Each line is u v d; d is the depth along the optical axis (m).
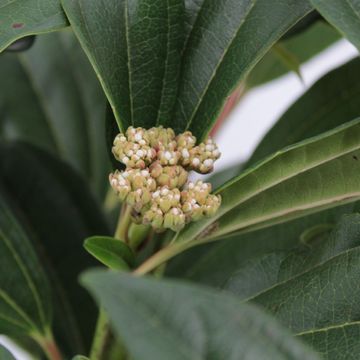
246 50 0.50
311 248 0.51
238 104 0.72
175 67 0.51
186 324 0.35
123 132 0.49
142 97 0.50
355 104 0.59
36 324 0.60
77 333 0.64
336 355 0.48
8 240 0.59
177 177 0.49
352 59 0.59
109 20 0.49
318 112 0.60
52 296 0.64
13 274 0.59
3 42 0.47
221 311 0.35
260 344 0.35
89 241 0.50
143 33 0.50
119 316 0.35
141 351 0.34
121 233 0.52
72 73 0.78
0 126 0.77
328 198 0.50
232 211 0.50
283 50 0.62
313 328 0.49
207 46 0.51
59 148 0.77
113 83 0.49
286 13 0.50
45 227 0.66
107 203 0.72
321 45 0.71
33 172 0.67
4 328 0.59
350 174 0.49
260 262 0.52
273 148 0.60
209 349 0.35
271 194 0.50
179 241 0.51
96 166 0.77
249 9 0.51
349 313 0.49
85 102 0.78
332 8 0.44
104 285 0.35
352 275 0.49
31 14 0.48
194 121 0.51
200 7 0.51
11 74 0.78
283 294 0.51
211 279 0.62
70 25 0.48
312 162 0.49
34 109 0.77
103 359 0.55
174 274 0.62
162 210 0.48
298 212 0.51
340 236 0.50
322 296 0.50
